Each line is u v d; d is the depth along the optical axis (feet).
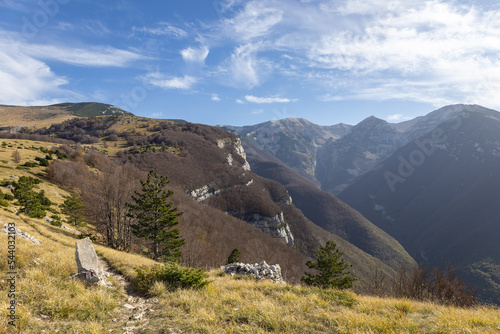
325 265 92.63
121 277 41.98
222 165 631.56
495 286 621.72
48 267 33.50
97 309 25.34
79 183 192.65
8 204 101.71
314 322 25.55
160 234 108.78
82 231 125.08
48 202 138.00
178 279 37.50
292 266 212.02
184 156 600.80
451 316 27.35
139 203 109.70
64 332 20.04
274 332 22.65
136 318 25.21
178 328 22.84
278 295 35.68
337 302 34.68
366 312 30.48
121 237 126.41
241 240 305.94
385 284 102.12
